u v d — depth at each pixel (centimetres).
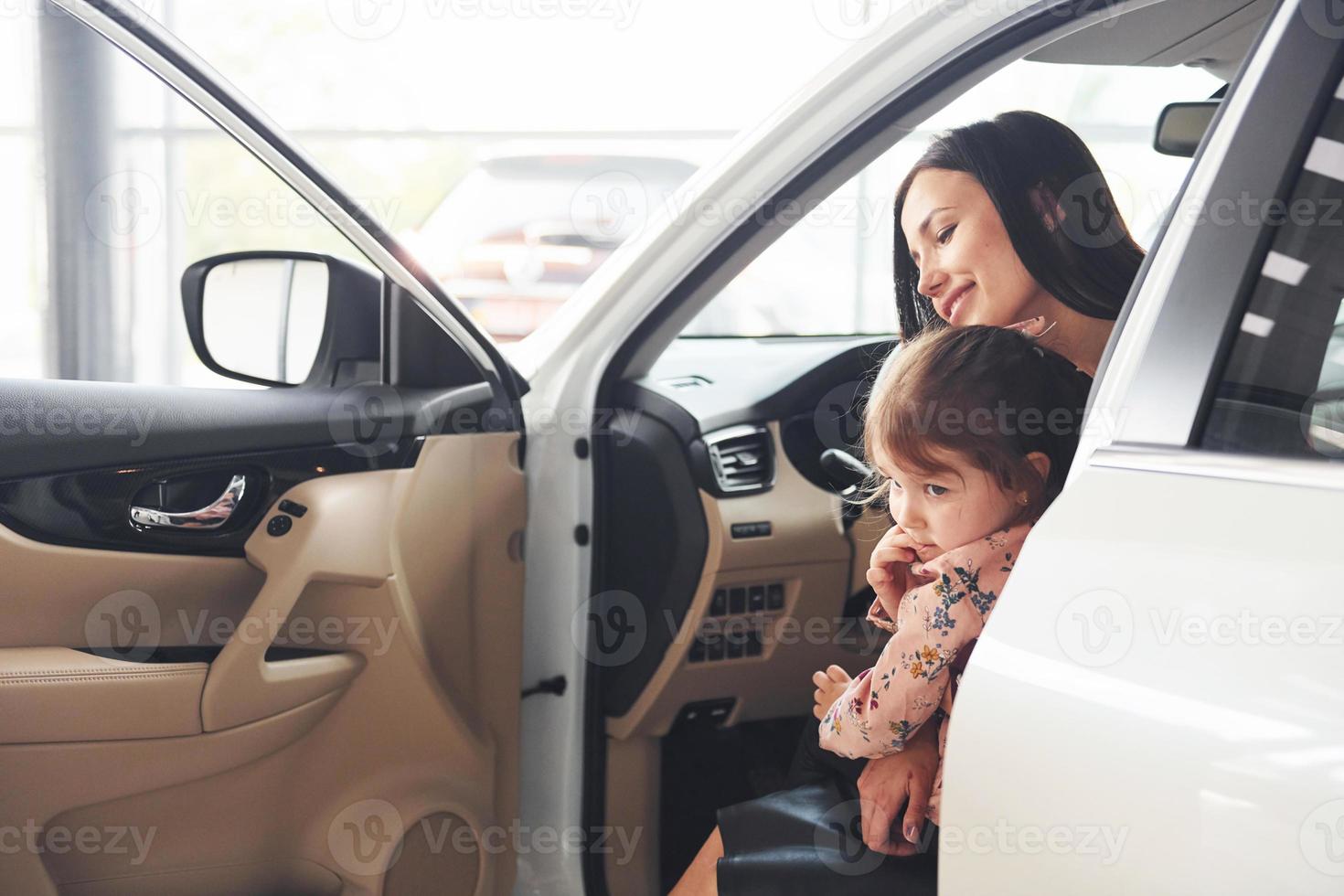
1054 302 126
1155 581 67
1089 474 77
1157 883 60
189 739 116
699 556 154
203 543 122
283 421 126
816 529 161
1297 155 74
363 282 138
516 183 521
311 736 125
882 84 134
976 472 111
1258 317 73
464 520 138
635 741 155
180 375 425
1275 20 79
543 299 510
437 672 135
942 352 115
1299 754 56
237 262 129
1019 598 74
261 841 123
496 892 144
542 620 150
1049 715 68
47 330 405
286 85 789
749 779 172
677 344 187
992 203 124
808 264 312
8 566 111
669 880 163
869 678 115
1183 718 61
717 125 575
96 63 394
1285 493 65
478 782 138
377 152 817
